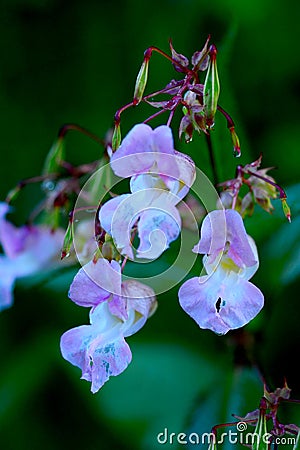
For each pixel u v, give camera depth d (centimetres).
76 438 62
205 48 44
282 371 59
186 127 44
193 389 58
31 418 62
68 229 44
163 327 60
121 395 59
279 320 59
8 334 64
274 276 52
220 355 59
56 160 53
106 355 44
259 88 70
